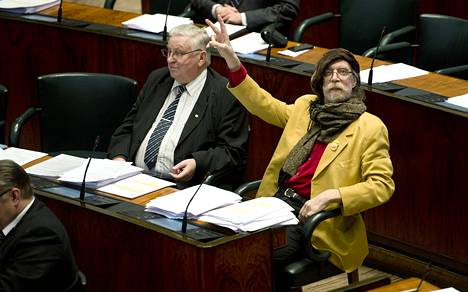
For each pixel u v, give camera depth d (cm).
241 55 1603
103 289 1205
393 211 1482
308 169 1290
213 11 1798
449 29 1675
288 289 1222
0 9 1816
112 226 1173
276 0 1808
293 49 1628
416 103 1402
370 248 1538
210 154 1399
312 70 1530
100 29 1728
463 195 1388
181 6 1988
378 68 1541
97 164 1316
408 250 1487
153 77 1495
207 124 1430
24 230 1081
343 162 1255
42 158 1369
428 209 1435
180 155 1429
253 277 1121
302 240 1194
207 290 1085
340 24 1845
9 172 1082
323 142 1281
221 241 1082
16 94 1823
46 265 1074
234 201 1182
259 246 1121
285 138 1328
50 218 1096
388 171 1232
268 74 1565
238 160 1414
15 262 1077
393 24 1806
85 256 1212
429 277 1466
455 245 1418
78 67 1755
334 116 1273
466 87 1462
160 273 1135
